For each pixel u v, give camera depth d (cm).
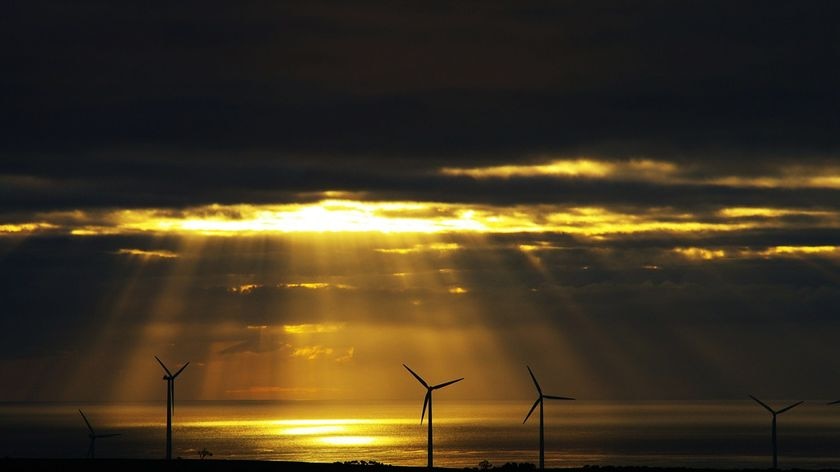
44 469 19475
